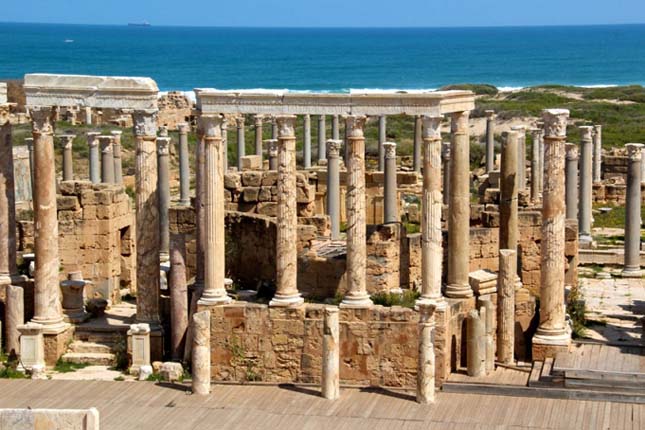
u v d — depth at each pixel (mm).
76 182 57812
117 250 58531
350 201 48125
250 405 44969
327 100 48312
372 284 52875
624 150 109375
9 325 50531
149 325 49938
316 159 108562
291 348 48094
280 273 48562
